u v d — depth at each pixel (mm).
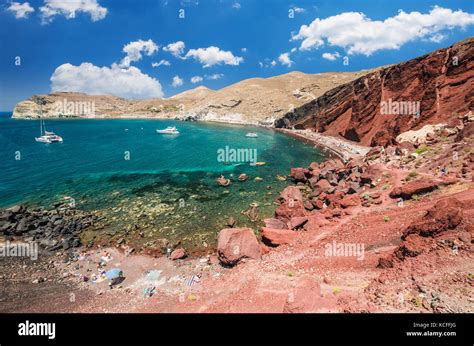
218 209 36031
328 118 104812
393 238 20688
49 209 36000
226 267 23641
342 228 25750
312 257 21500
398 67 77000
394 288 13797
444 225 16031
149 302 19344
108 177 49781
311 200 36500
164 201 38656
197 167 57125
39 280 22500
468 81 57125
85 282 22375
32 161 61750
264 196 40562
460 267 13492
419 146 42375
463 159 30297
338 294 14914
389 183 32906
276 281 18531
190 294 19797
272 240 26438
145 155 69312
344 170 45625
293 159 67625
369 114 82375
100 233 30188
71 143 89250
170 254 26250
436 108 59250
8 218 31969
